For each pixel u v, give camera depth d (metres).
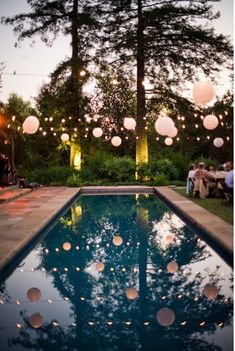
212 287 4.39
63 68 21.09
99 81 21.53
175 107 21.22
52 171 21.97
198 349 3.76
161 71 20.88
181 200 13.31
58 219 11.57
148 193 18.78
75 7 21.36
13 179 18.00
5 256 6.08
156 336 4.09
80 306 4.96
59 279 6.09
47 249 8.02
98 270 6.14
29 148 25.97
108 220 11.38
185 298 5.19
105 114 23.02
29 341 3.96
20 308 4.92
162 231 9.70
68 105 21.66
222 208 11.02
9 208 11.73
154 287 5.66
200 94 7.08
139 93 21.23
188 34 20.11
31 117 9.45
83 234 9.50
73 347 3.82
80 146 22.44
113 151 27.50
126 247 8.16
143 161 21.80
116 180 22.14
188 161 23.30
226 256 6.80
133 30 20.56
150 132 25.48
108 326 4.34
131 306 4.95
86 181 21.72
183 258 7.18
